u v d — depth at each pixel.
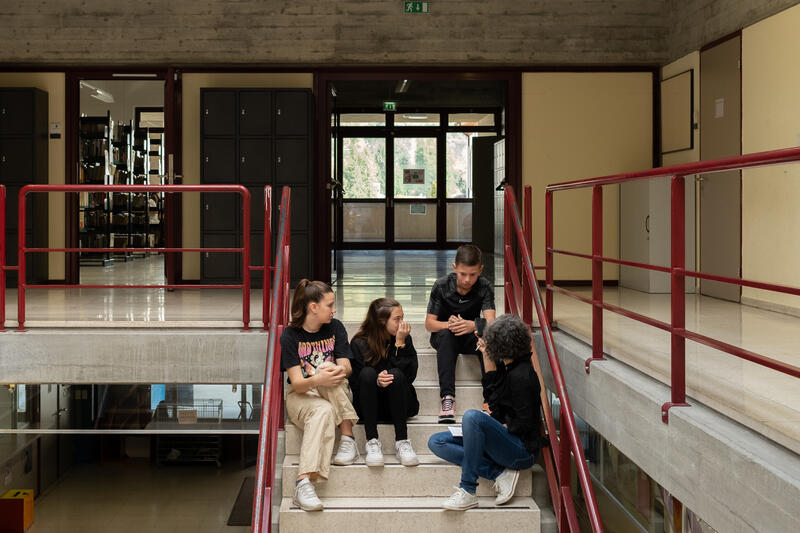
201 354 3.95
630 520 3.40
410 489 3.31
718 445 2.10
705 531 2.65
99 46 7.25
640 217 6.76
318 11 7.22
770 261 5.30
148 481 6.09
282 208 3.99
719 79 6.12
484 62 7.27
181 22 7.24
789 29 5.12
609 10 7.24
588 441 3.92
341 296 6.30
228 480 6.21
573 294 3.71
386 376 3.35
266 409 3.01
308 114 7.12
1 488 5.57
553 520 3.17
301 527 3.12
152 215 13.14
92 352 3.95
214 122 7.12
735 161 2.05
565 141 7.40
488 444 3.12
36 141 7.21
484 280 3.81
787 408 2.28
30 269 7.20
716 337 3.95
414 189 13.95
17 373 3.95
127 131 11.89
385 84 11.00
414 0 7.22
